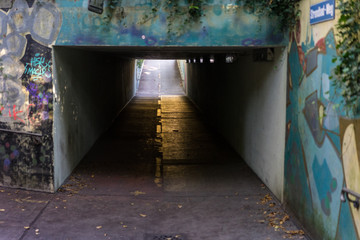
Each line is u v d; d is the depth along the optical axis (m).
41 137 6.89
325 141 4.79
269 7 6.27
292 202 6.07
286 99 6.38
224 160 9.73
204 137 12.51
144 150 10.67
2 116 7.02
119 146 10.98
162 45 6.64
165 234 5.50
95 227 5.66
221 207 6.62
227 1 6.52
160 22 6.61
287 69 6.36
